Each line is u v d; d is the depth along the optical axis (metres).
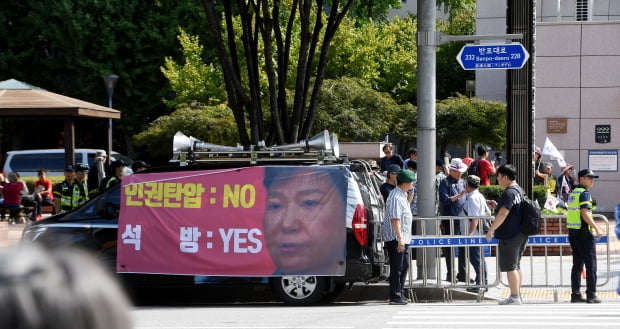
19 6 79.19
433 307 20.77
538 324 16.95
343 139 57.94
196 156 21.83
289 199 21.03
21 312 1.76
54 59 78.06
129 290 22.20
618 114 47.34
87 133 82.38
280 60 31.09
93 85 76.12
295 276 21.02
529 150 31.67
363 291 23.70
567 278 25.36
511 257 21.08
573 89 47.81
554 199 32.59
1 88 42.38
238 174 21.23
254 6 30.20
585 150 47.78
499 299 23.23
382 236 21.36
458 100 60.03
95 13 75.19
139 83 77.25
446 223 24.08
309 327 16.89
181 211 21.30
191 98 67.06
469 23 80.44
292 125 30.72
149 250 21.33
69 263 1.89
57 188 30.06
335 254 20.84
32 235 21.47
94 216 21.72
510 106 31.81
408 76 70.69
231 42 31.16
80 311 1.81
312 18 60.59
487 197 33.56
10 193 42.66
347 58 65.31
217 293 24.03
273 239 21.02
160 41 75.50
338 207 20.88
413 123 60.19
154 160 77.12
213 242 21.19
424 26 24.44
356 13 80.19
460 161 25.19
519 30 31.52
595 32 47.53
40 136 82.75
